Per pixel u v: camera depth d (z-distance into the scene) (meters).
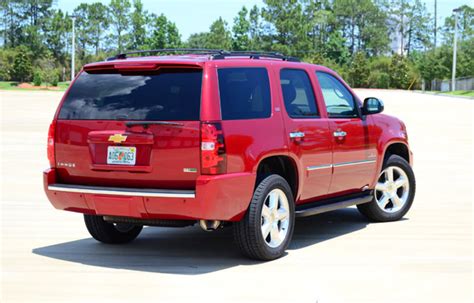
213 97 6.20
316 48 151.88
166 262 6.71
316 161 7.36
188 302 5.39
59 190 6.65
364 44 162.00
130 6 158.38
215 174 6.08
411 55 152.88
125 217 6.59
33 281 6.00
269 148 6.63
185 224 6.48
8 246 7.36
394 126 8.90
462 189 11.45
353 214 9.48
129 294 5.61
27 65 110.56
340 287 5.83
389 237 7.89
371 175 8.38
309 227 8.55
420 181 12.34
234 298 5.50
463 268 6.49
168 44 154.38
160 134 6.21
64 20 144.25
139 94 6.41
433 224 8.66
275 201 6.75
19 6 147.12
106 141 6.44
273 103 6.88
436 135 21.56
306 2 158.75
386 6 167.88
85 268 6.46
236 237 6.55
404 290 5.75
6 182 11.77
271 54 7.41
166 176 6.21
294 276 6.18
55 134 6.78
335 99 7.95
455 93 75.00
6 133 20.58
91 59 142.12
